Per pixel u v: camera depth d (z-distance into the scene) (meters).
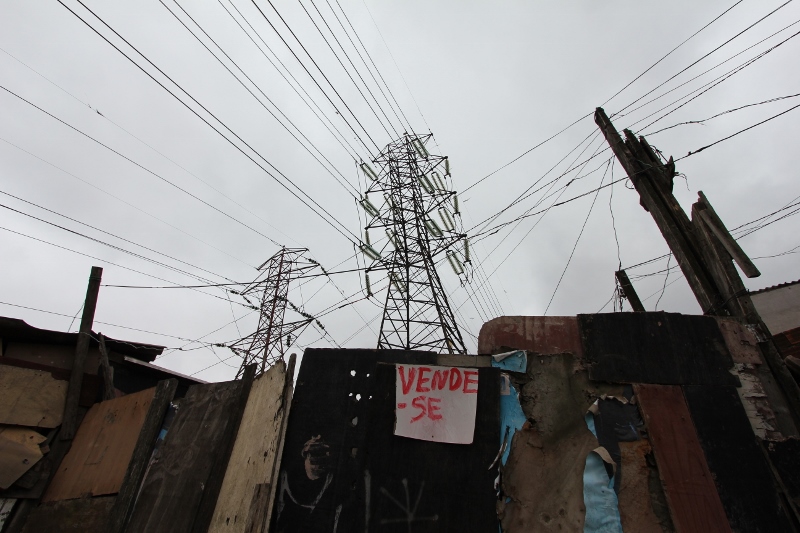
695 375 5.14
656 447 4.80
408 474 5.24
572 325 5.73
